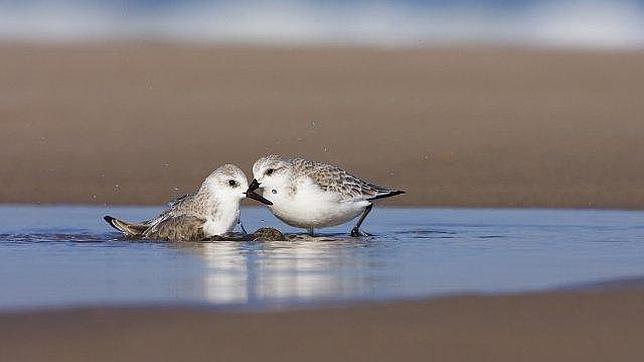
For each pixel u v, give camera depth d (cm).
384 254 1265
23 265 1190
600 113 2323
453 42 3250
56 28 3475
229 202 1382
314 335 888
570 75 2711
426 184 1822
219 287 1069
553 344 870
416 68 2786
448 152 2020
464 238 1390
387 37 3341
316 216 1402
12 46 3083
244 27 3512
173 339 874
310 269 1170
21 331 894
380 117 2288
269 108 2366
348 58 2903
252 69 2781
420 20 3619
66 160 1969
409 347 862
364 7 3750
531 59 2903
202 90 2548
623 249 1300
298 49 3044
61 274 1138
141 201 1730
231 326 909
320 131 2180
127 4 3756
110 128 2202
